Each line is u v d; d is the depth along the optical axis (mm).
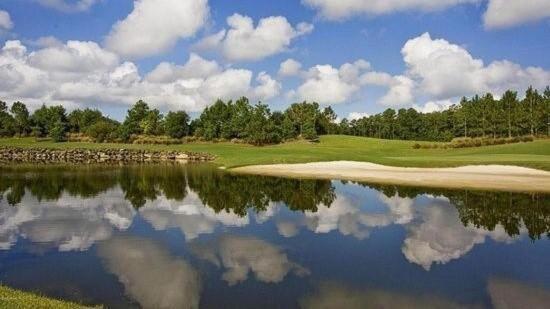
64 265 18156
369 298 14734
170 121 142125
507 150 87500
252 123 131875
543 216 28406
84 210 31250
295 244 21781
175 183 48875
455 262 18734
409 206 32750
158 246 21281
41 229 24969
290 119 153750
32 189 42375
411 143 132375
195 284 15961
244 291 15227
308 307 13914
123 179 53031
